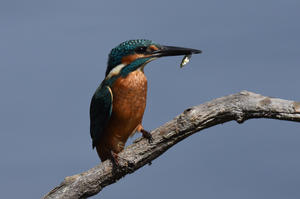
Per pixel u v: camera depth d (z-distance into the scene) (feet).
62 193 33.37
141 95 36.22
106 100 36.17
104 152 37.96
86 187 33.32
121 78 35.96
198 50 37.29
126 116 36.09
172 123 31.71
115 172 33.19
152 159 33.17
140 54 36.14
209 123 31.07
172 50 36.91
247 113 29.78
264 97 29.40
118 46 36.58
